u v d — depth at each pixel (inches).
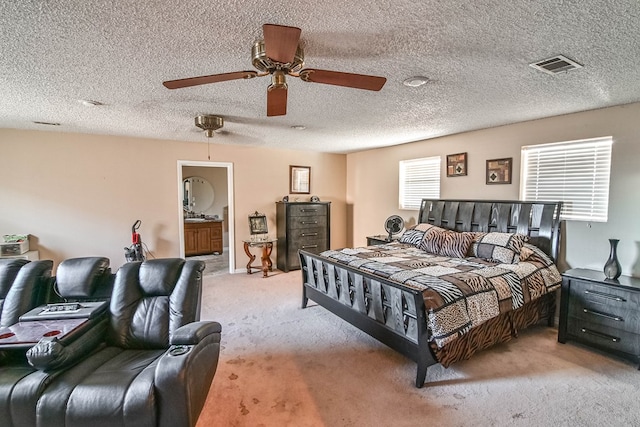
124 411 60.4
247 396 88.3
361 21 61.5
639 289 99.2
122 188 187.3
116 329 84.8
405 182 213.3
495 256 129.5
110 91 103.0
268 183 233.8
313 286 150.6
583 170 129.3
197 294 90.0
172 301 87.4
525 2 54.7
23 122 147.6
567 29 63.9
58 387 63.2
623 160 117.6
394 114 134.0
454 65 83.0
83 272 91.5
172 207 201.2
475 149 166.6
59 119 141.6
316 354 111.7
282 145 220.1
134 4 55.2
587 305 111.3
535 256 129.0
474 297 97.8
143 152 191.8
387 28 64.2
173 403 62.5
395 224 199.5
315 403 85.2
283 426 76.9
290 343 120.0
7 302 85.6
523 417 78.9
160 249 198.7
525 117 138.0
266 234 229.8
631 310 101.2
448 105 120.0
